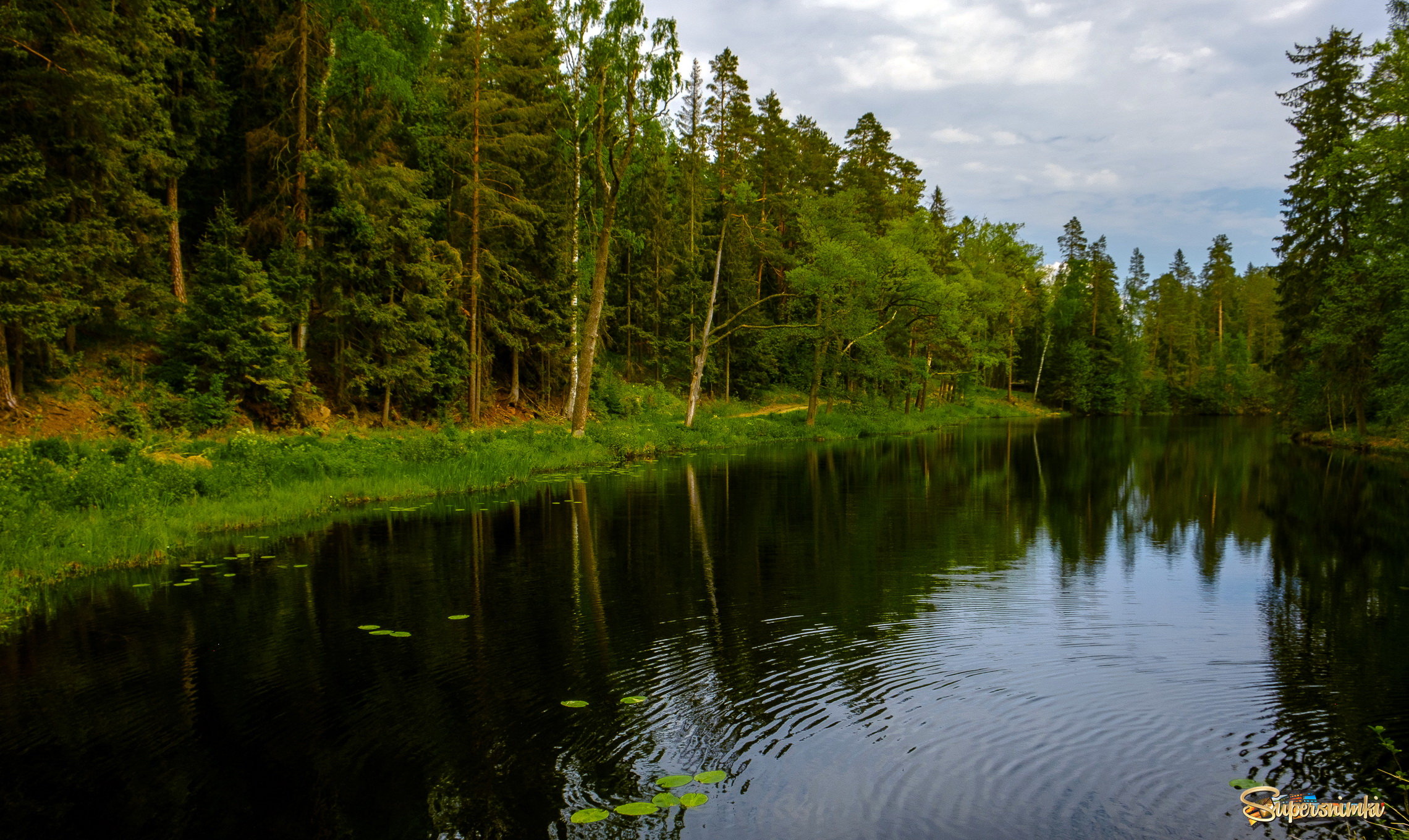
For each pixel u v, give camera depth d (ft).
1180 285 288.71
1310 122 102.53
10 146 48.03
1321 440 106.01
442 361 82.28
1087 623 24.88
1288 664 21.09
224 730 16.81
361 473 54.19
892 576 31.30
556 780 14.48
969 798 13.88
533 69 89.15
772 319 161.68
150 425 57.00
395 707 17.93
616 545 37.04
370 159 75.25
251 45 75.66
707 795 13.89
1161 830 12.82
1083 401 219.82
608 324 128.26
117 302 58.18
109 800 13.99
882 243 118.62
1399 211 84.74
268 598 27.37
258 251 74.18
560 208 94.99
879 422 134.00
